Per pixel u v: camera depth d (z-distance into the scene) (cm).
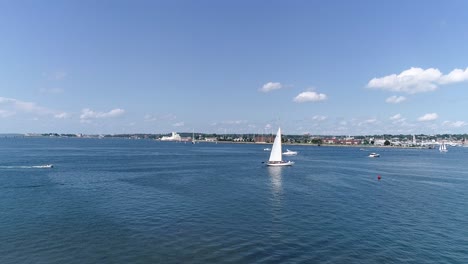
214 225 5341
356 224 5475
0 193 7950
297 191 8562
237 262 3919
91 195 7775
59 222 5450
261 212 6219
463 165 18112
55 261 3919
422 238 4822
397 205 6969
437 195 8269
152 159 19675
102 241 4572
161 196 7694
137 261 3931
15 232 4919
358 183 10306
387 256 4141
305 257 4075
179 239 4669
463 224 5562
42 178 10488
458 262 4009
